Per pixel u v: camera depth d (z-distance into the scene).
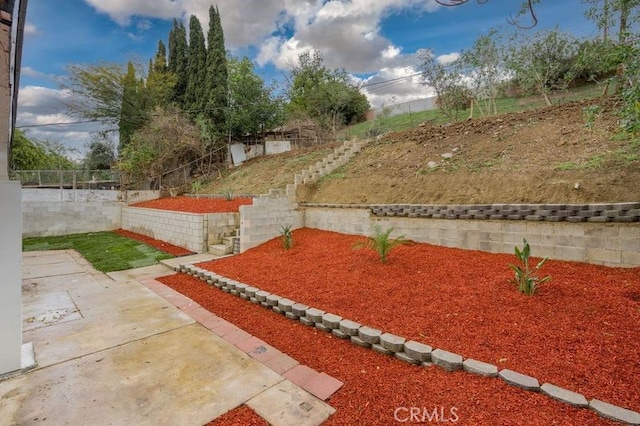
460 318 3.07
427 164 7.30
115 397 2.24
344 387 2.33
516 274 3.56
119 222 11.88
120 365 2.67
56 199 10.67
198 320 3.65
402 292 3.84
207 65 16.42
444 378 2.29
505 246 4.80
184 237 8.14
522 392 2.04
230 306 4.14
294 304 3.69
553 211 4.31
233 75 16.84
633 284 3.34
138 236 10.20
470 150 7.14
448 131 8.73
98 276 5.74
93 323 3.57
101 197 11.55
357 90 21.38
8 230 2.58
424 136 9.06
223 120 15.82
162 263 6.59
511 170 5.66
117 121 16.78
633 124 3.38
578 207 4.10
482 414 1.89
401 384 2.29
